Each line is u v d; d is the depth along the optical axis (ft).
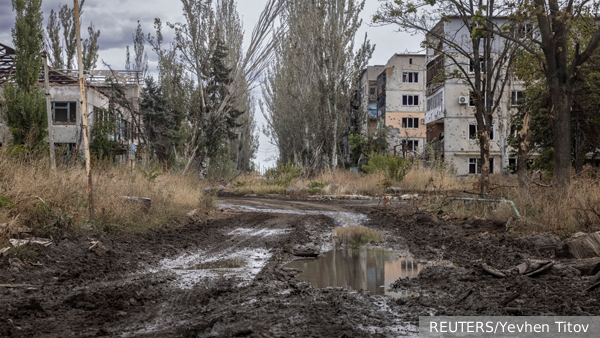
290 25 118.21
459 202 47.55
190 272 23.63
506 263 24.56
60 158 48.70
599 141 66.28
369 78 199.11
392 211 55.83
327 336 13.30
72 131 100.12
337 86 117.60
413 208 53.78
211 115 100.32
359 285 21.08
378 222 48.11
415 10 42.63
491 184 45.98
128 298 17.84
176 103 108.58
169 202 47.62
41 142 63.31
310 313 15.65
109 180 43.34
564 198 33.78
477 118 46.24
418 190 83.05
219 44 106.11
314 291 19.34
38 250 24.29
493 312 15.71
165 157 123.65
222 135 108.47
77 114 100.32
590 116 61.62
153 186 48.96
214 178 112.88
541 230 31.68
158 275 22.50
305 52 118.11
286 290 19.63
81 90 32.83
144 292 18.98
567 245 25.16
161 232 35.76
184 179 69.46
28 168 35.24
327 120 117.50
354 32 117.80
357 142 161.17
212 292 18.83
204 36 98.89
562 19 37.06
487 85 45.98
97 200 35.55
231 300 17.72
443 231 37.76
